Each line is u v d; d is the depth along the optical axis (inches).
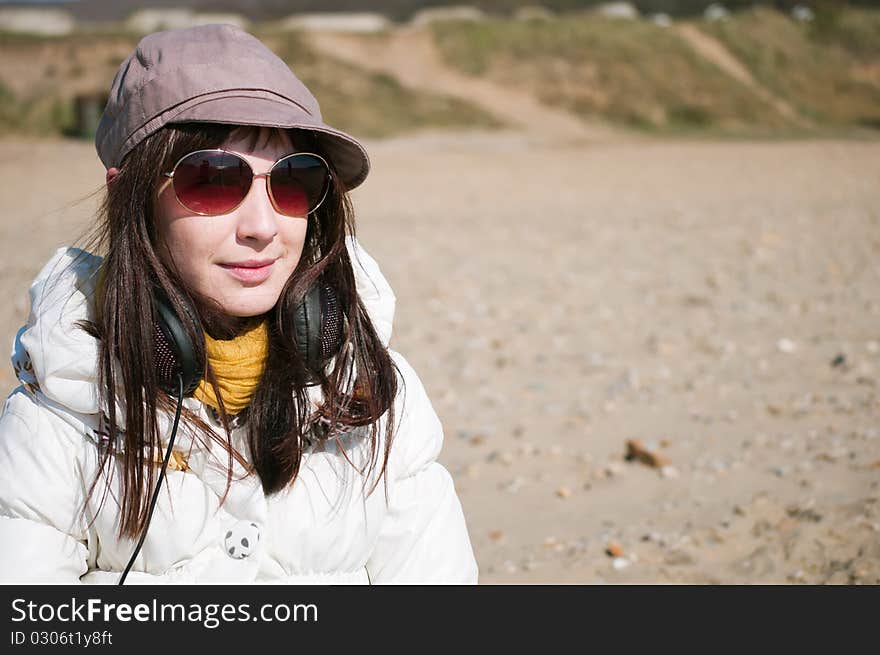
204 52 65.8
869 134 1617.9
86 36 1600.6
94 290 70.0
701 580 148.6
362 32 1748.3
